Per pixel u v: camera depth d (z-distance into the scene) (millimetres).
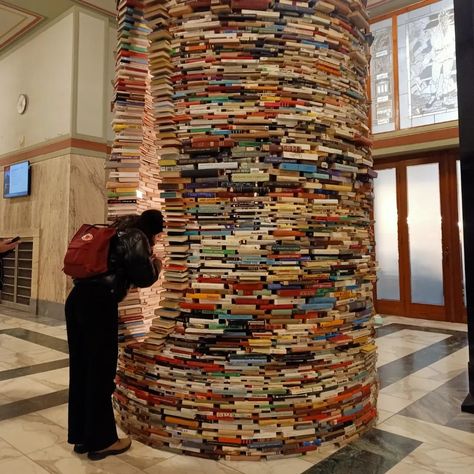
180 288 2305
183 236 2326
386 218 6988
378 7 6688
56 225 6324
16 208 7203
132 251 2137
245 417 2201
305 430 2244
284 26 2322
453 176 6340
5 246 2973
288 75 2318
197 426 2229
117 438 2238
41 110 6781
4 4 6230
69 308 2205
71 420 2217
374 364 2684
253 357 2225
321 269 2336
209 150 2297
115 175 2516
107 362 2152
